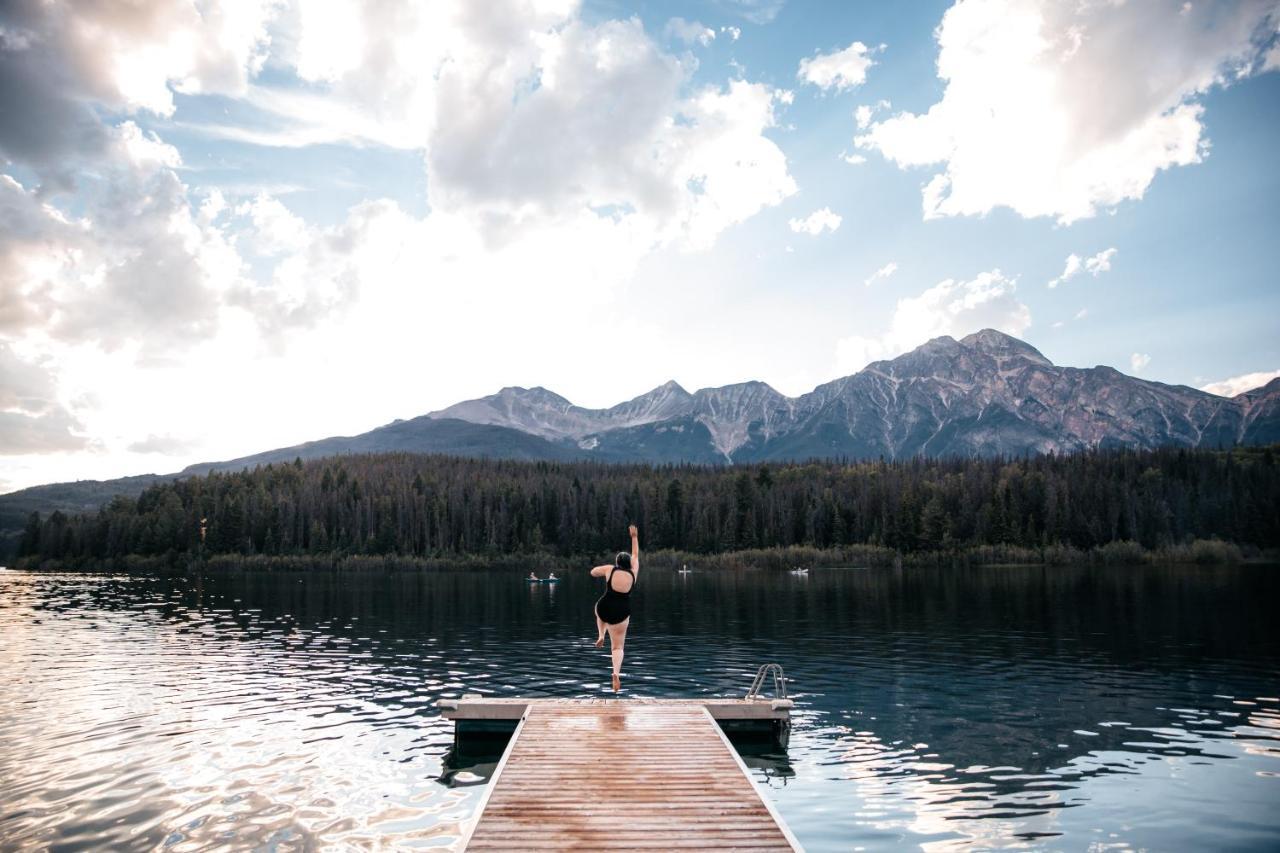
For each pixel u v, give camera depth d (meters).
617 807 11.10
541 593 82.06
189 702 23.95
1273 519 121.81
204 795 14.88
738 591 76.62
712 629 43.75
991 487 148.12
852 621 47.00
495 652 35.34
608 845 9.77
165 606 63.97
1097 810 13.95
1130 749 17.98
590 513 164.00
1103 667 29.12
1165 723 20.45
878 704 23.02
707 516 149.62
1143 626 41.66
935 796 14.79
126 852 12.06
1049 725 20.34
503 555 153.25
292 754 17.83
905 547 129.88
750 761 17.19
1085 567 107.88
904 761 17.14
